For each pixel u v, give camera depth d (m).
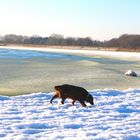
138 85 28.22
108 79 32.28
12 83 26.89
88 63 56.06
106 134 10.12
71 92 15.26
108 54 99.88
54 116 12.85
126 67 50.41
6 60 57.94
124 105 15.70
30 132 10.30
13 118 12.21
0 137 9.48
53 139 9.37
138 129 10.98
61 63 54.50
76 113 13.49
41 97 17.58
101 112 13.95
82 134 10.06
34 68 43.12
